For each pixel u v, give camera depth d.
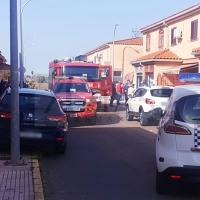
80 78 20.72
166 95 17.73
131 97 20.22
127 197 7.09
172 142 6.56
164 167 6.61
